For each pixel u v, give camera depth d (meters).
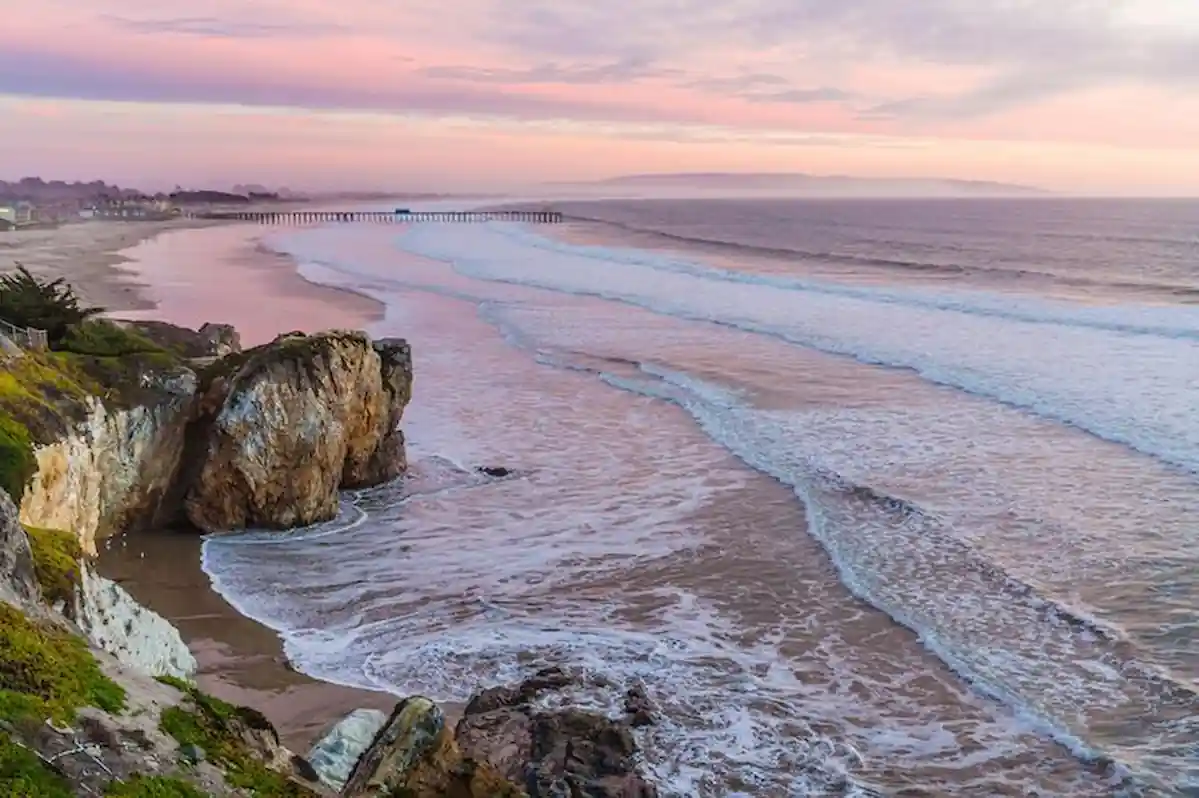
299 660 18.64
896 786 14.95
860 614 20.53
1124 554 22.95
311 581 22.44
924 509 26.05
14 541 12.45
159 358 25.64
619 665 18.52
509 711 16.39
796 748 15.88
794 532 25.09
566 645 19.30
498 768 14.66
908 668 18.36
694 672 18.28
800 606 20.98
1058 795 14.71
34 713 8.73
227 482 25.25
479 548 24.45
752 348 48.81
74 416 22.19
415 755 10.99
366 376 28.16
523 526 25.95
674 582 22.33
